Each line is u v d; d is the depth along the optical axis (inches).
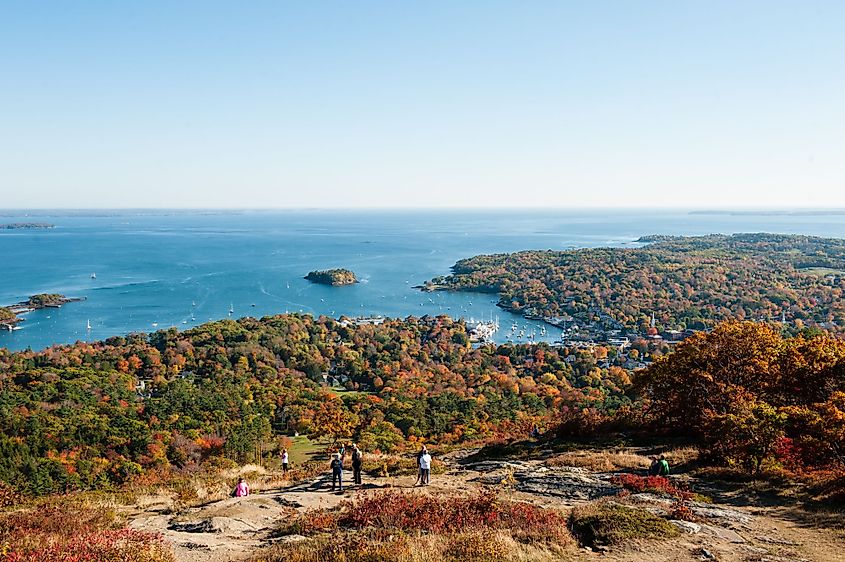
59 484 1648.6
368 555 470.9
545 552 500.4
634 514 597.0
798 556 518.9
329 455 1779.0
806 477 799.7
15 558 452.4
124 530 557.0
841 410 919.7
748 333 1275.8
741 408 1008.2
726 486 820.0
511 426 2252.7
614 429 1368.1
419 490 821.2
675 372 1288.1
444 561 463.8
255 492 926.4
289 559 474.3
